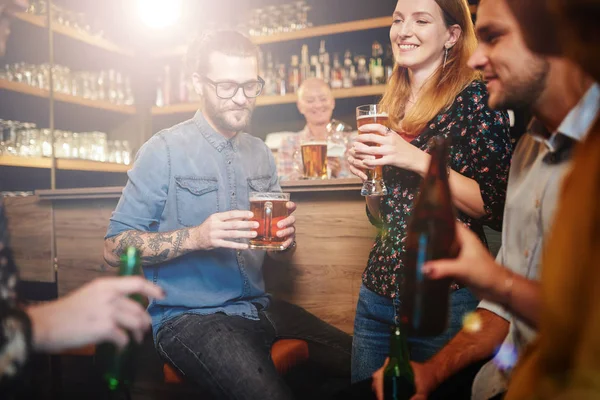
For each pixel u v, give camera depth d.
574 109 0.78
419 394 0.92
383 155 1.29
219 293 1.58
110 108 3.97
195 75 1.66
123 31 4.26
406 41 1.46
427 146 1.41
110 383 0.86
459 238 0.73
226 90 1.59
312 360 1.62
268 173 1.81
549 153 0.91
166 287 1.55
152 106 4.18
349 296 1.88
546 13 0.66
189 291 1.56
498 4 0.77
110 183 4.19
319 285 1.92
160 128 4.39
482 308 1.09
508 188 1.05
